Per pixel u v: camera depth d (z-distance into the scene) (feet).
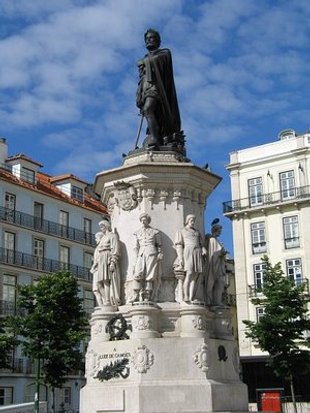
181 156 29.96
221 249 28.78
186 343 25.44
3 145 121.70
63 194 128.77
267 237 113.09
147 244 26.99
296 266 108.88
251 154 118.93
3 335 77.51
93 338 27.30
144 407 24.13
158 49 32.24
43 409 81.82
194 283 26.91
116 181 29.27
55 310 73.51
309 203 109.50
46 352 71.00
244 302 111.96
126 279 27.86
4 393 99.30
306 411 95.91
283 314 71.77
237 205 117.29
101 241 28.58
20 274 110.63
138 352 25.23
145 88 31.40
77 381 110.11
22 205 115.75
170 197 28.68
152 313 26.14
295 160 113.50
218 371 26.08
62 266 120.26
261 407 71.26
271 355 73.26
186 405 24.35
